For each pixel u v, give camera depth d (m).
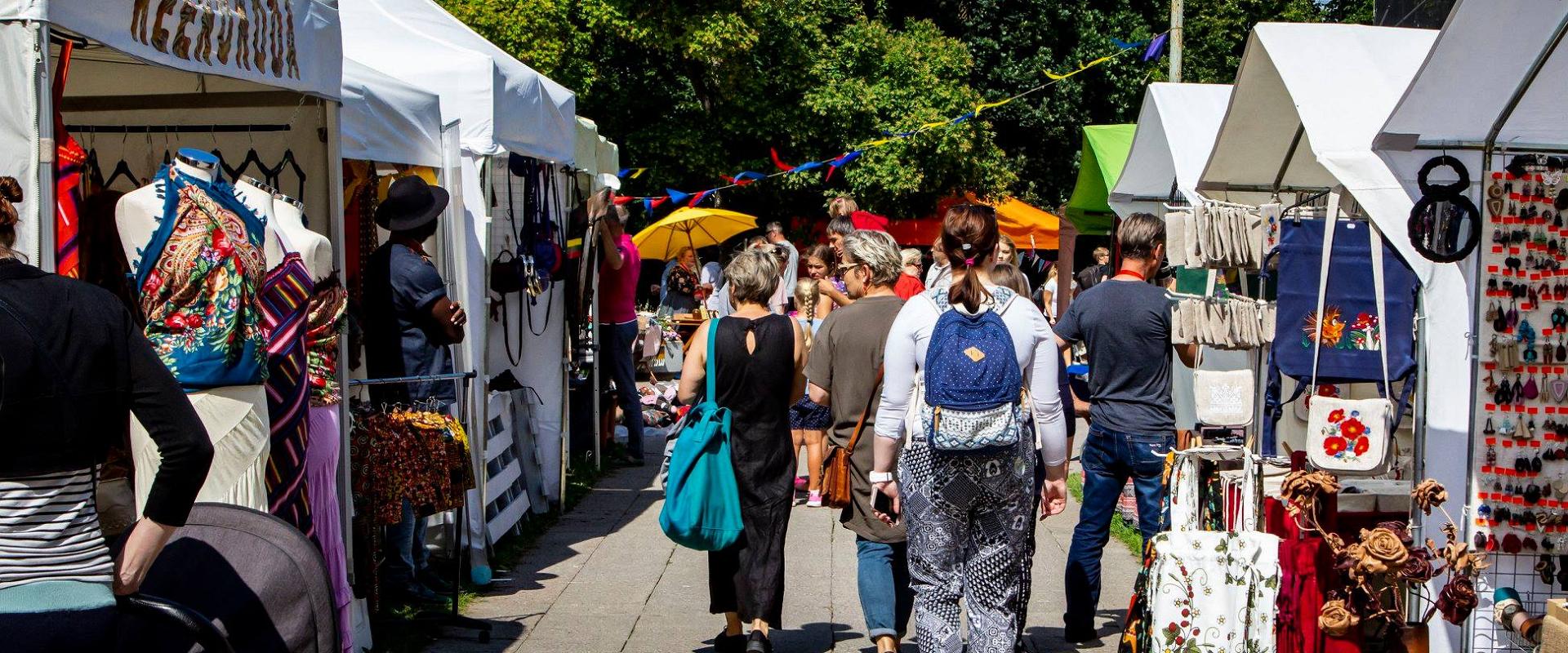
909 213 23.19
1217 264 4.61
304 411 4.10
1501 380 4.00
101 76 5.13
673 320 14.93
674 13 19.36
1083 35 26.50
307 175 5.14
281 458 3.99
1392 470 4.81
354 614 4.94
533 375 8.20
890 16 27.62
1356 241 4.32
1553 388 3.99
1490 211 3.97
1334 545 3.78
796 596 6.21
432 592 5.92
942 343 4.12
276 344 3.99
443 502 5.12
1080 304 5.31
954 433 4.05
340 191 4.92
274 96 5.16
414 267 5.64
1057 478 4.44
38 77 3.09
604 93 20.39
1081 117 26.83
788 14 21.58
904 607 4.89
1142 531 5.20
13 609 2.50
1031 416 4.35
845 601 6.12
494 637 5.41
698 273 15.55
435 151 6.20
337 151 4.89
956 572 4.29
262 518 3.22
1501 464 4.01
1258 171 5.25
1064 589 6.34
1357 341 4.29
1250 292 6.06
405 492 5.01
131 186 5.39
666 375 14.73
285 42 4.36
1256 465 4.10
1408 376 4.24
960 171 22.41
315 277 4.41
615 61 20.81
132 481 3.55
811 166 15.67
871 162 21.55
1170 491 4.57
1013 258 9.59
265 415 3.79
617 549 7.21
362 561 5.00
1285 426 5.55
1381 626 3.83
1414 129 3.88
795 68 21.53
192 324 3.59
